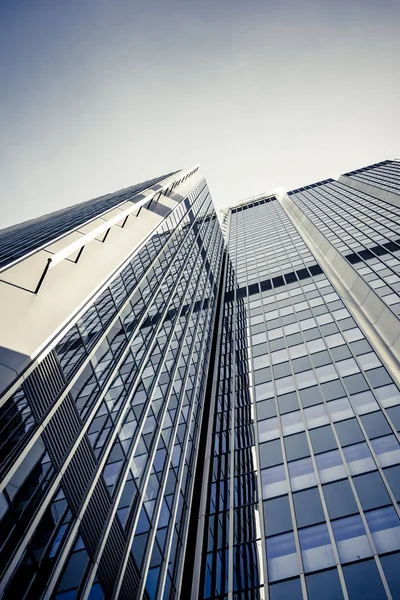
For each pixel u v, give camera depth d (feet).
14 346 46.65
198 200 224.53
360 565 56.59
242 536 69.31
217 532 72.18
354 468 72.13
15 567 36.01
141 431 71.87
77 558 44.75
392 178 271.49
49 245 70.23
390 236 160.56
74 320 58.44
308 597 55.31
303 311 139.33
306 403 94.68
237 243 274.77
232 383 116.98
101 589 46.29
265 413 98.17
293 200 339.98
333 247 173.58
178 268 136.77
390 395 84.69
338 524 63.82
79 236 80.43
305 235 230.89
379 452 72.95
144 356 84.79
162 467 74.33
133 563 54.19
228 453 90.99
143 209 130.52
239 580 61.87
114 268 80.94
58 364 53.06
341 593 54.08
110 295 78.79
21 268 59.21
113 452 60.23
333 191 325.01
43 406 47.80
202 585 63.62
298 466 78.38
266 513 71.61
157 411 82.17
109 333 72.33
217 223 270.05
